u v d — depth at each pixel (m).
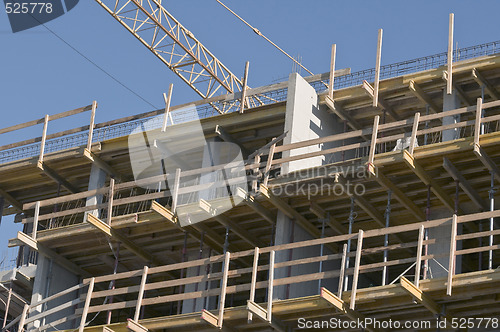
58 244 48.38
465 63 42.91
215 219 44.34
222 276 40.25
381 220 43.34
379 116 45.31
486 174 40.66
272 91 47.06
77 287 43.31
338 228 44.12
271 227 44.62
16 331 49.38
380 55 44.03
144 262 49.06
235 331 40.75
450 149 39.56
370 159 40.12
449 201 41.59
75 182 52.75
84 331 42.69
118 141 50.09
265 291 49.06
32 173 52.09
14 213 55.19
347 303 37.91
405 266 46.84
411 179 41.34
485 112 44.38
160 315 52.94
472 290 36.47
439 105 44.72
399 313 38.56
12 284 49.59
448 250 42.00
